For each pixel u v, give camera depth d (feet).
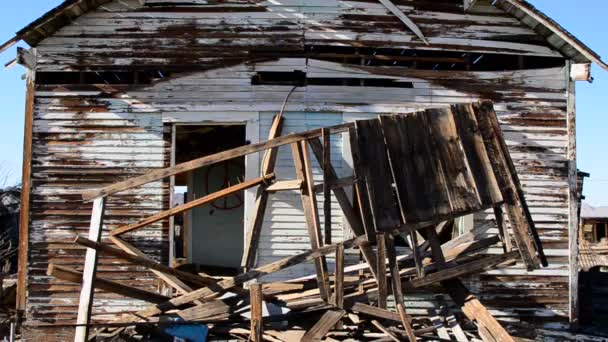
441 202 27.84
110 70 35.04
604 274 59.57
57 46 34.99
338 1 35.65
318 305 28.63
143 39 35.22
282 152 34.91
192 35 35.37
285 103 34.99
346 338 28.43
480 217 35.06
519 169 35.68
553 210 35.60
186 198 51.37
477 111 28.91
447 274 28.25
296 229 34.65
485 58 38.63
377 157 27.81
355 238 27.63
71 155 34.71
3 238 63.62
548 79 36.22
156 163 34.81
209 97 35.19
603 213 135.64
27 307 33.76
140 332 28.07
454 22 35.88
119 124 34.96
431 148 28.22
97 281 26.68
